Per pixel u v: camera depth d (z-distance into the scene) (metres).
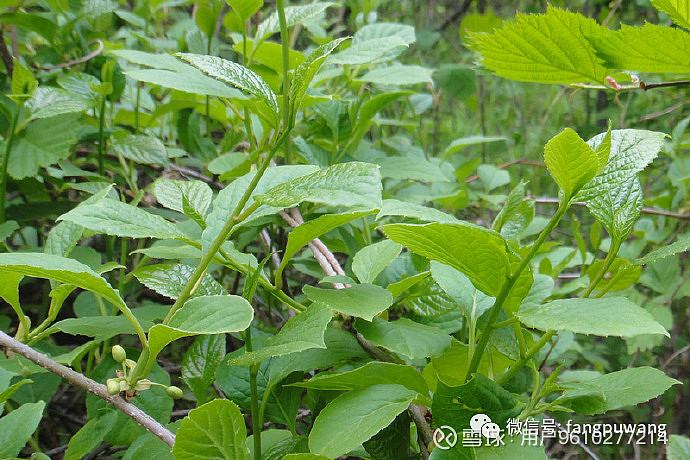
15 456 0.92
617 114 2.97
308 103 1.49
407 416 0.98
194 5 2.71
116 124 1.86
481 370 1.14
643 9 3.15
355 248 1.41
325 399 1.09
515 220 1.23
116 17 2.58
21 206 1.58
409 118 2.71
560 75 0.97
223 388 1.07
